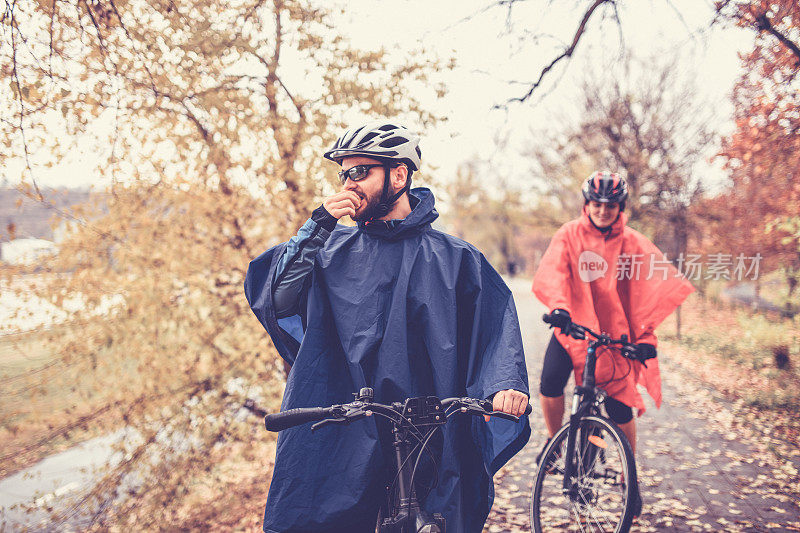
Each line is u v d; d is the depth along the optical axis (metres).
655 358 3.30
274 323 1.83
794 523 3.76
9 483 6.80
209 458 5.74
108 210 5.12
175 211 5.45
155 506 5.56
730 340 11.62
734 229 11.16
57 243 4.94
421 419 1.71
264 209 5.50
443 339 1.83
